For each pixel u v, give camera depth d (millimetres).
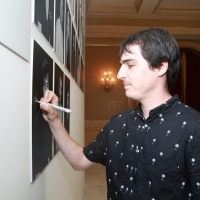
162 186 889
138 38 899
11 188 620
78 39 2611
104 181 4137
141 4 6930
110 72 9133
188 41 9078
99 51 9156
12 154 624
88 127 9227
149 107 964
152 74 909
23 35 690
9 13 574
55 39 1176
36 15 821
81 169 1235
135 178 946
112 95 9258
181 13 7434
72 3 1961
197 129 855
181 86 9766
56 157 1336
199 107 9672
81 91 3201
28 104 771
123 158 1000
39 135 897
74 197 2230
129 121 1043
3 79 551
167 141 893
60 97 1317
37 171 868
